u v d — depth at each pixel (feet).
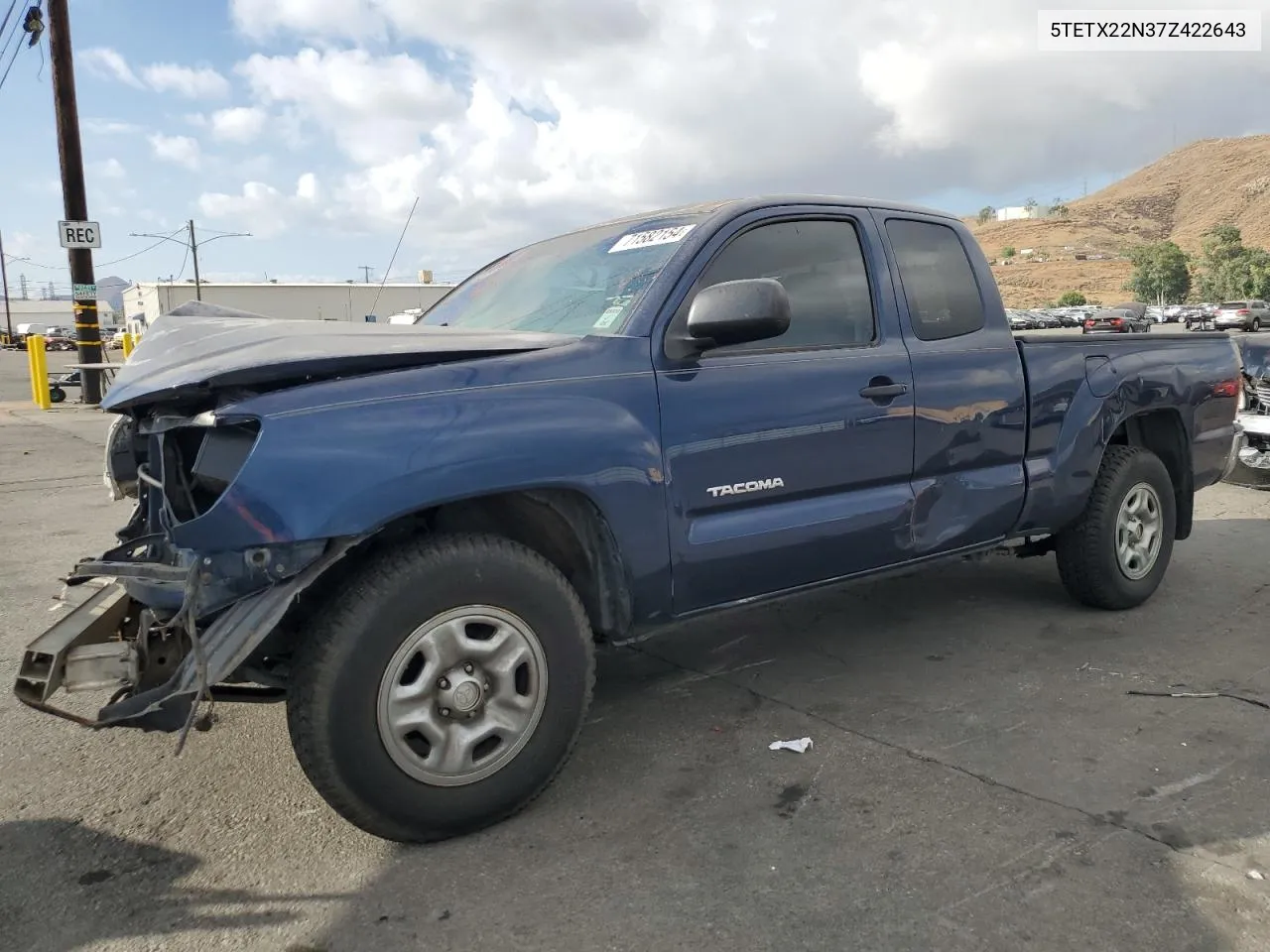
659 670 13.71
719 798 9.87
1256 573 18.24
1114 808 9.45
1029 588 17.52
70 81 56.39
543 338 10.06
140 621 9.29
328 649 8.27
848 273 12.36
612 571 10.13
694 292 10.78
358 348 8.98
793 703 12.37
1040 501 14.07
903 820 9.32
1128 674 13.12
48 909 8.15
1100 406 14.76
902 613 16.17
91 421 48.93
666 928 7.74
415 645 8.63
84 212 58.03
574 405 9.55
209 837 9.30
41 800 10.07
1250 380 27.25
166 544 9.17
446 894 8.27
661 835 9.18
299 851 9.02
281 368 8.40
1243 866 8.41
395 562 8.61
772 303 9.64
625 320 10.44
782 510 11.27
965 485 13.16
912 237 13.26
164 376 8.78
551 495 9.76
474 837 9.20
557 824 9.42
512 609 9.15
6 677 13.53
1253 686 12.62
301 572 8.32
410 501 8.48
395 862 8.80
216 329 10.50
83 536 22.77
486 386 9.16
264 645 9.19
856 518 11.81
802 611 16.40
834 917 7.82
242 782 10.43
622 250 11.98
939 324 13.12
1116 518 15.29
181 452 9.27
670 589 10.44
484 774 9.07
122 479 10.75
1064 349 14.51
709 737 11.39
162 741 11.48
